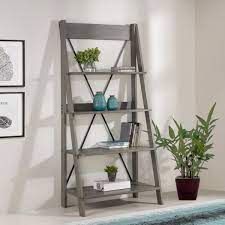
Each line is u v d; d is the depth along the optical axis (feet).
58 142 18.42
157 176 18.66
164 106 20.43
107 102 18.53
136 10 19.71
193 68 21.03
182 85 20.77
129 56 19.52
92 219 16.83
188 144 19.21
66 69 17.92
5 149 17.61
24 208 17.95
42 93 18.11
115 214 17.35
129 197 19.58
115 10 19.30
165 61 20.39
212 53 20.59
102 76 19.04
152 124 20.17
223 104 20.40
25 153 17.90
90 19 18.84
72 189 18.34
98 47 18.97
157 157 20.30
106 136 19.20
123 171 19.56
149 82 20.10
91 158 18.98
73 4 18.53
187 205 18.38
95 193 17.69
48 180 18.29
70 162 18.63
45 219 16.90
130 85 19.58
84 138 18.79
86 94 18.78
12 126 17.66
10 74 17.57
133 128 18.72
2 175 17.58
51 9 18.15
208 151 20.76
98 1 18.95
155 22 20.12
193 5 20.94
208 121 19.38
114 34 19.11
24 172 17.92
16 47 17.63
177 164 19.20
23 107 17.80
